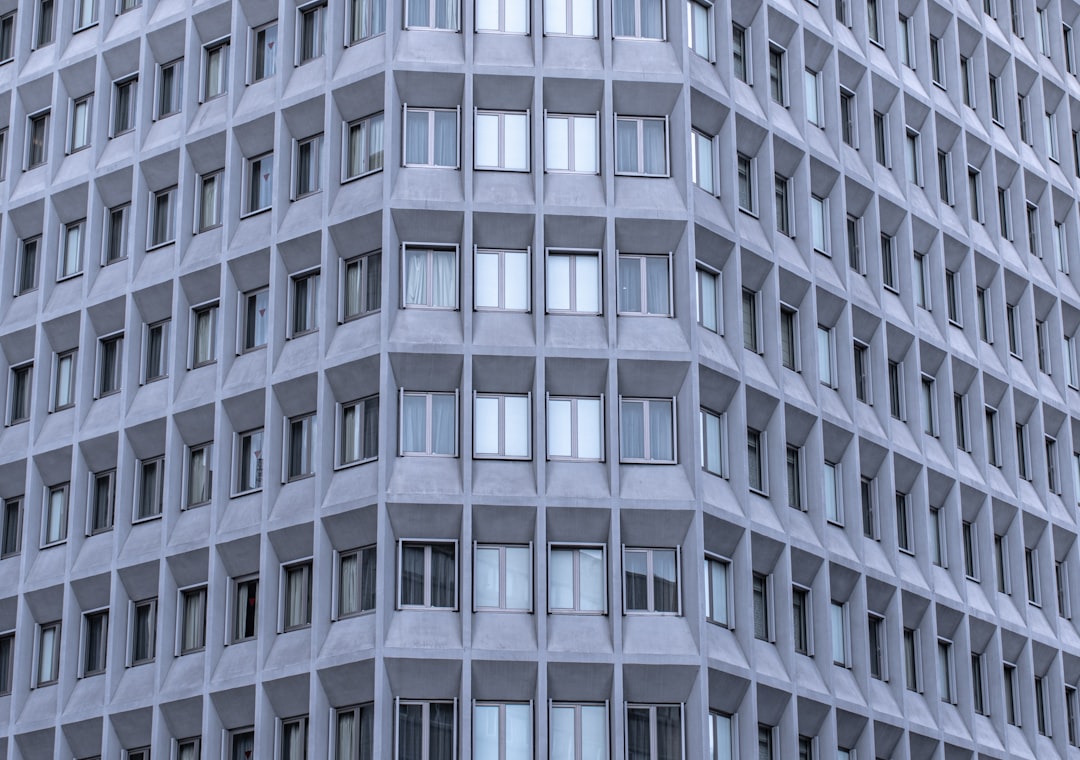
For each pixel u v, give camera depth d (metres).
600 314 89.69
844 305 98.88
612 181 90.88
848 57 103.50
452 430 88.12
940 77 111.75
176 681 89.88
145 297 96.50
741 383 90.94
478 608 85.50
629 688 85.00
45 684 94.69
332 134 92.50
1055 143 119.50
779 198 98.19
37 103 104.44
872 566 96.19
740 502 89.81
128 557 93.00
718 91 94.25
